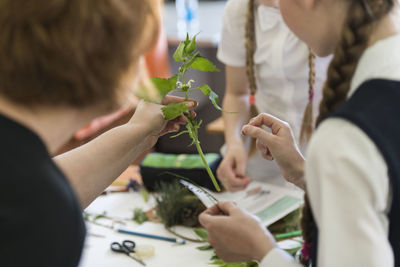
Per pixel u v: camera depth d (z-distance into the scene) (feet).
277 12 5.50
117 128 3.81
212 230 3.29
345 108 2.76
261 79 5.84
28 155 2.50
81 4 2.41
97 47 2.46
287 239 4.48
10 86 2.45
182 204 4.70
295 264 3.07
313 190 2.80
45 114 2.56
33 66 2.42
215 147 11.76
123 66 2.55
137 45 2.58
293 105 5.73
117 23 2.47
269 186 5.23
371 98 2.76
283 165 3.91
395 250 2.82
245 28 5.66
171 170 5.19
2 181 2.43
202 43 10.59
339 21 2.89
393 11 2.91
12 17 2.39
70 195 2.60
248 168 6.06
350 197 2.66
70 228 2.55
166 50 10.54
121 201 5.17
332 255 2.67
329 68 2.96
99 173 3.67
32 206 2.45
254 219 3.24
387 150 2.67
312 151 2.77
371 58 2.84
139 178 5.66
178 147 11.90
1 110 2.52
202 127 11.69
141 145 3.94
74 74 2.45
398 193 2.71
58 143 2.72
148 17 2.60
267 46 5.61
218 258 4.24
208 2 13.85
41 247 2.45
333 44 3.00
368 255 2.65
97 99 2.54
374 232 2.67
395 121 2.72
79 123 2.70
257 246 3.15
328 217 2.68
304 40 3.04
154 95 3.39
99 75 2.50
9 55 2.41
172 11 13.16
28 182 2.46
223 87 11.39
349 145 2.68
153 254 4.33
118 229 4.68
